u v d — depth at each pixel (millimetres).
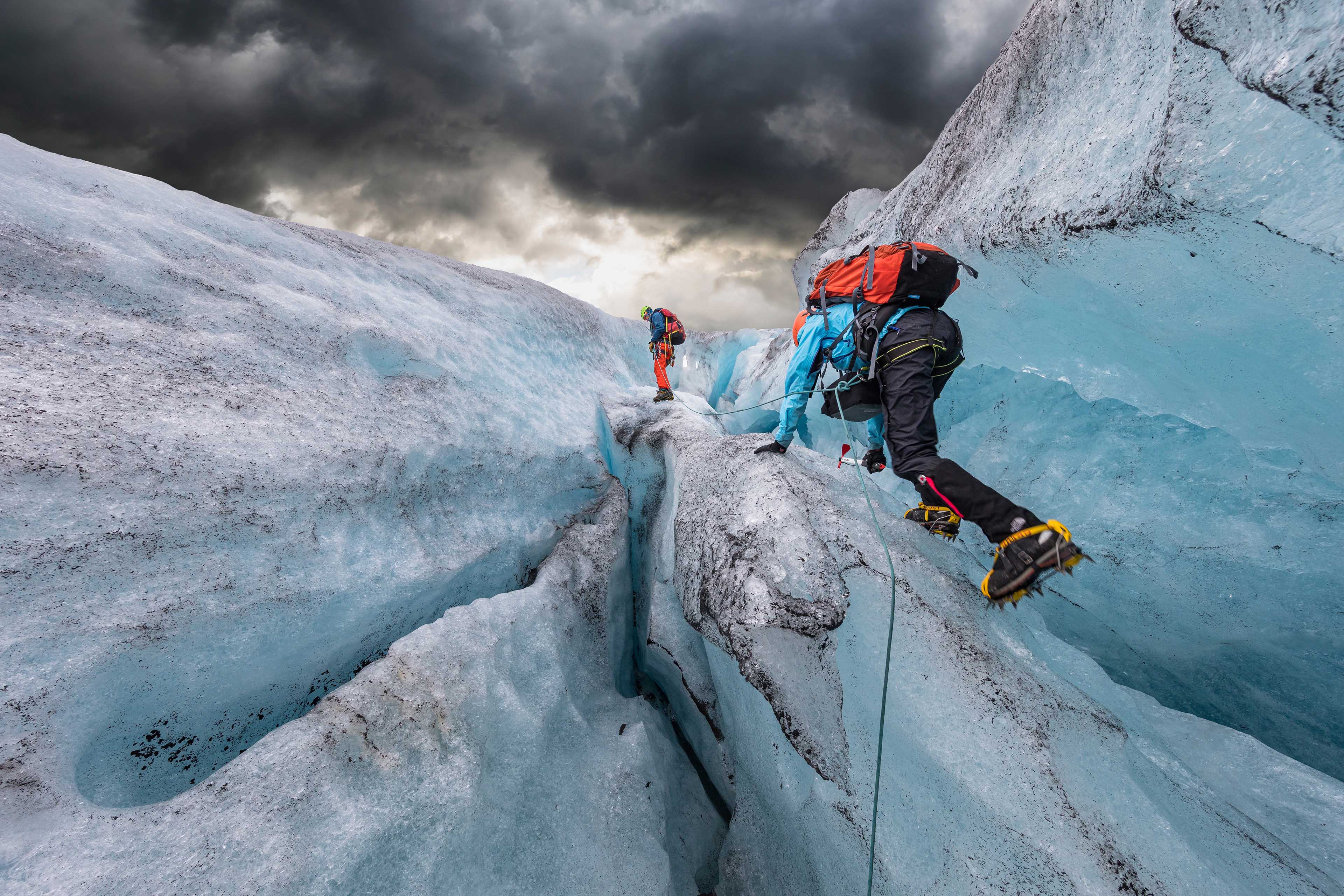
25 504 1224
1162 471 2688
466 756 1399
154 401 1590
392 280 3098
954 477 1493
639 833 1590
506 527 2350
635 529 3295
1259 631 2211
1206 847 1232
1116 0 1934
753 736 1868
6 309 1510
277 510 1627
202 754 1367
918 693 1499
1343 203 1309
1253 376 2160
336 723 1338
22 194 1785
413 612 1896
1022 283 2576
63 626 1171
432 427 2309
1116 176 1836
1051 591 2719
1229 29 1380
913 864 1334
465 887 1231
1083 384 3047
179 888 976
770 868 1794
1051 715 1369
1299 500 2287
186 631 1330
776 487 1988
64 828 992
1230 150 1448
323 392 2062
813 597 1582
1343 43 1170
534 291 4328
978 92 2975
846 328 1839
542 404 3193
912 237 3322
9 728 1035
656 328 4395
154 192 2275
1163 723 1850
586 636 2164
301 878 1062
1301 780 1572
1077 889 1169
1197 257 1762
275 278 2355
